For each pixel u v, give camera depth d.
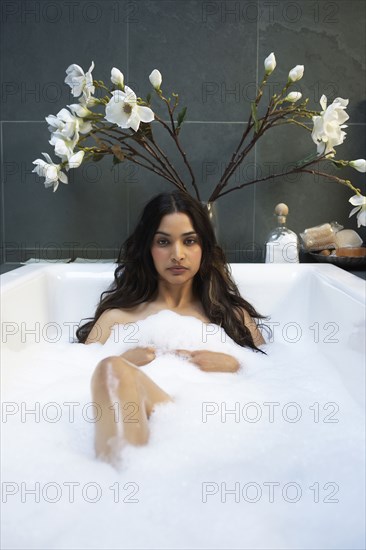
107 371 1.00
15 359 1.41
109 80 2.13
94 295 1.74
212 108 2.13
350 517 0.88
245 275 1.76
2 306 1.35
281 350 1.60
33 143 2.16
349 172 2.16
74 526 0.83
